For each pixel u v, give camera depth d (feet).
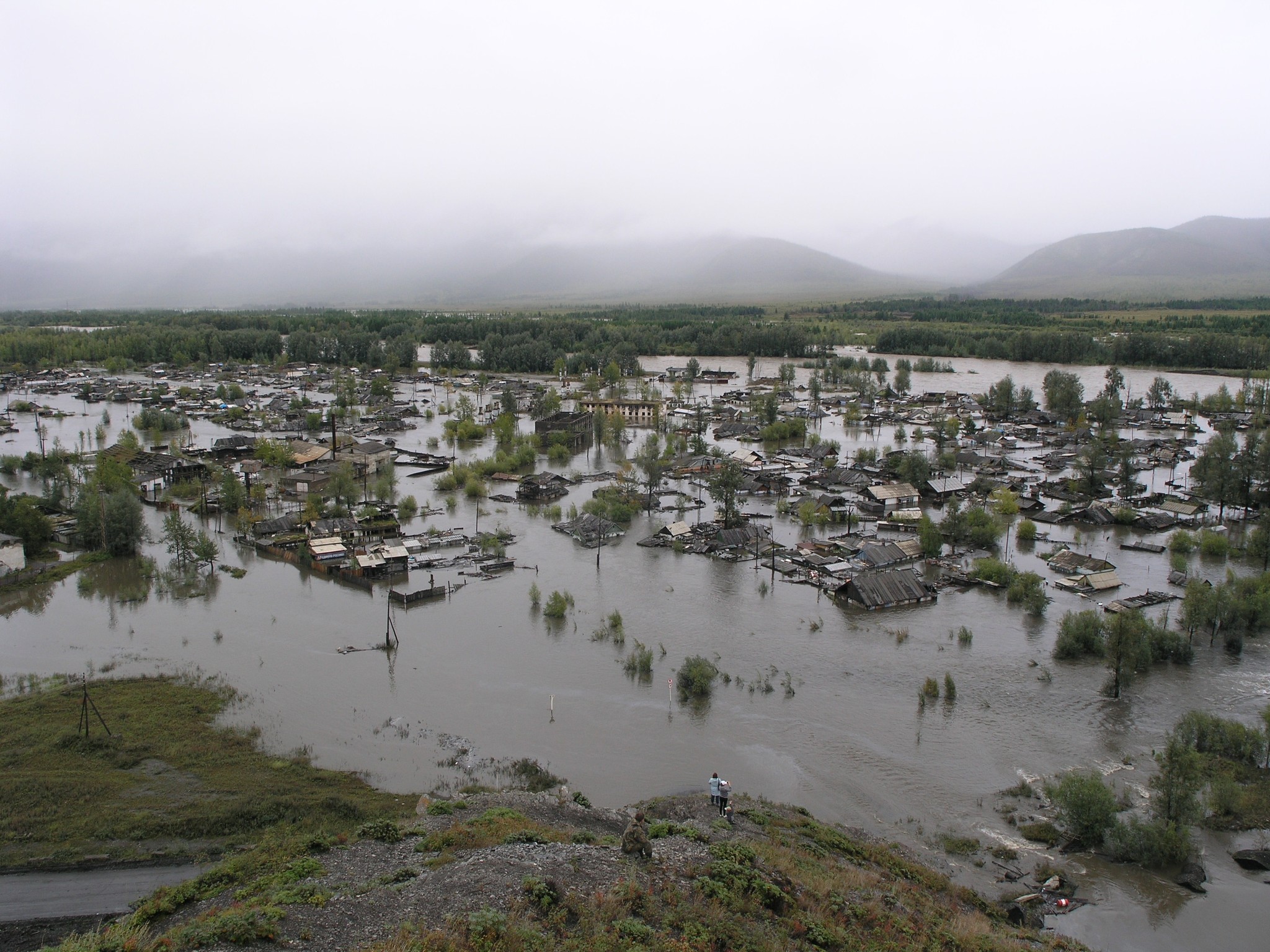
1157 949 163.63
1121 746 239.09
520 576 377.09
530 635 310.45
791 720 251.80
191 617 325.83
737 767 226.79
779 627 320.91
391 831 172.35
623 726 246.68
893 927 148.97
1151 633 292.61
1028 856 192.85
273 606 338.75
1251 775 222.07
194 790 204.95
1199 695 267.18
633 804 205.67
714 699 263.70
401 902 137.80
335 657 290.15
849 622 326.03
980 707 260.62
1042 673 282.77
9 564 364.79
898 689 271.90
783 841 180.65
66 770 211.61
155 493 505.66
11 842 182.80
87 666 279.69
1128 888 182.29
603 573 381.19
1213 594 307.78
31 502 444.96
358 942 127.54
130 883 169.99
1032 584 351.05
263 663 284.61
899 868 180.45
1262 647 302.66
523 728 244.63
